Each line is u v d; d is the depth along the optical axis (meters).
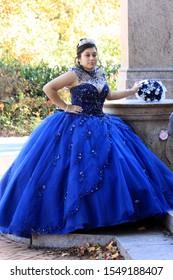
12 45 16.62
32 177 5.14
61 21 17.27
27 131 13.21
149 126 5.86
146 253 4.48
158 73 6.57
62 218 5.02
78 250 5.00
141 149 5.45
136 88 5.85
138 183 5.04
